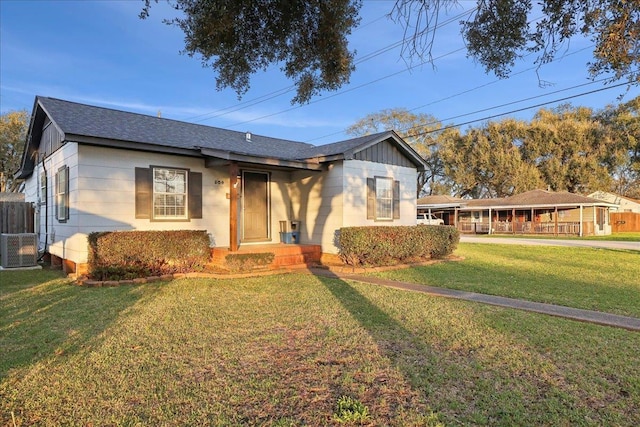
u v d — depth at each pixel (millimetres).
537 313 5539
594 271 9758
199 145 10094
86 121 9164
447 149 37094
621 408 2863
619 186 38844
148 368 3596
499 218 33156
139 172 9188
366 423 2666
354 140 12359
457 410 2842
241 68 5016
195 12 4293
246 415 2777
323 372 3514
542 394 3088
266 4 4422
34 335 4539
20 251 10289
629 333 4594
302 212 12047
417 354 3941
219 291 7117
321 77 5391
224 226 10797
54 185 10469
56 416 2758
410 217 13047
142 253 8305
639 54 3656
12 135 29547
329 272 9516
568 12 3930
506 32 4316
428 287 7539
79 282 7844
